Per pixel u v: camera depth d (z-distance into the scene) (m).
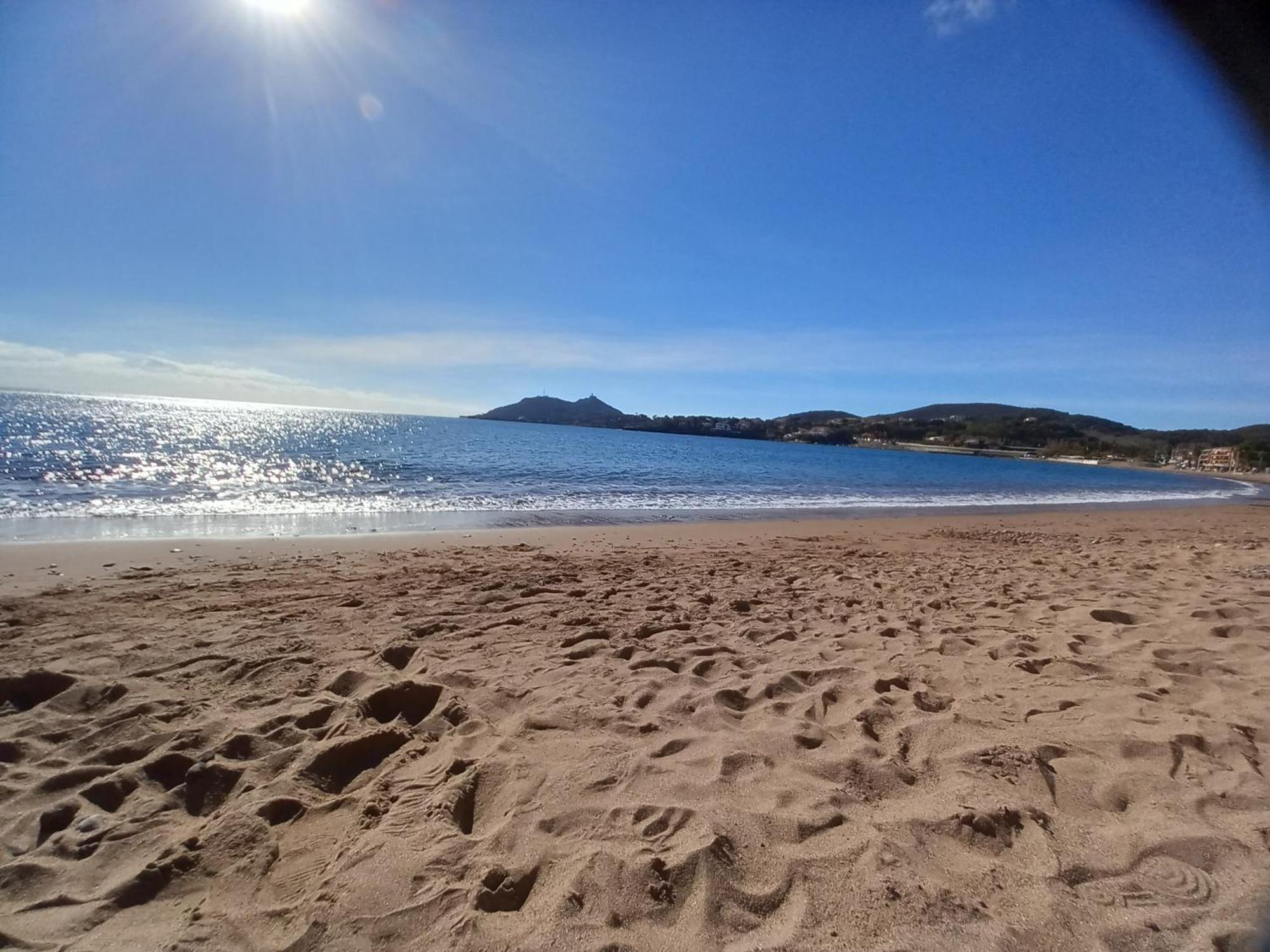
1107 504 23.73
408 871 2.05
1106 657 4.13
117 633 4.38
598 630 4.73
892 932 1.80
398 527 10.29
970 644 4.48
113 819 2.39
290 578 6.20
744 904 1.92
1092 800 2.46
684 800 2.44
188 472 17.31
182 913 1.95
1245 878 2.00
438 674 3.75
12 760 2.79
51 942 1.81
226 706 3.30
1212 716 3.16
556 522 11.88
